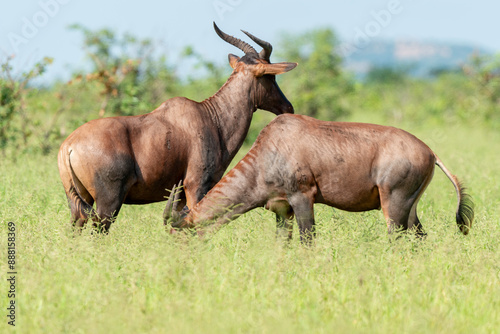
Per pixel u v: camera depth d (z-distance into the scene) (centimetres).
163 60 5862
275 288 2008
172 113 2728
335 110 8069
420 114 10388
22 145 4800
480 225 2762
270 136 2519
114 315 1795
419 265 2216
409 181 2492
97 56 5653
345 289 2042
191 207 2745
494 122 8338
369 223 2745
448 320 1803
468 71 9269
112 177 2525
